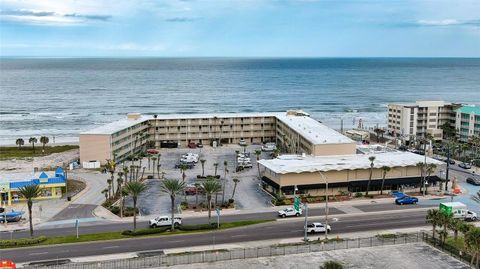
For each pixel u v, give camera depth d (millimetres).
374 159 127250
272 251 81438
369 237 88562
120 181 116938
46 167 158625
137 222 99062
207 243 86188
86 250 82188
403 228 95125
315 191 120688
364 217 102562
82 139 156375
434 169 128125
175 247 83938
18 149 198250
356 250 82438
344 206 111188
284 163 126125
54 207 110750
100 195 121438
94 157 156875
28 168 158875
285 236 90125
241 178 140750
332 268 59938
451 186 129500
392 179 125312
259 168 142375
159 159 159875
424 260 78000
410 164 125938
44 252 81125
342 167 121562
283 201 112375
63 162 169000
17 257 78750
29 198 87812
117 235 89812
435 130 196250
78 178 140375
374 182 123812
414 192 124062
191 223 97812
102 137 155875
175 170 151625
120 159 164250
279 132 193000
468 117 191375
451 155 169375
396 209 108812
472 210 108562
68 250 82188
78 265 74062
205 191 103188
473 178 135375
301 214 104125
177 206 111375
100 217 103000
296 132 161125
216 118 199000
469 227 78562
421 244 85562
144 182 135875
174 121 195000
